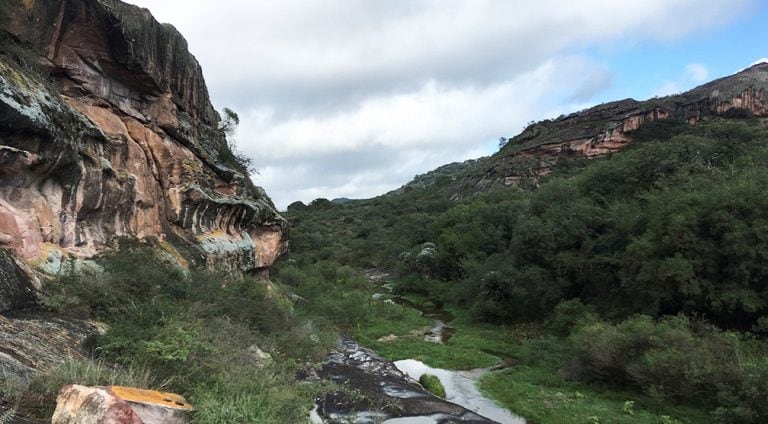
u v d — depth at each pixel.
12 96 9.89
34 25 12.65
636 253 21.45
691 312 19.17
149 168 17.39
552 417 14.42
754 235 18.03
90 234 13.17
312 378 14.44
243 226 25.53
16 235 9.81
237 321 14.11
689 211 20.36
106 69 15.52
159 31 18.22
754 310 17.28
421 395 15.15
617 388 16.61
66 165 11.95
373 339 24.83
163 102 18.67
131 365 7.62
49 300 9.31
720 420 12.56
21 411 5.44
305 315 25.30
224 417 6.82
